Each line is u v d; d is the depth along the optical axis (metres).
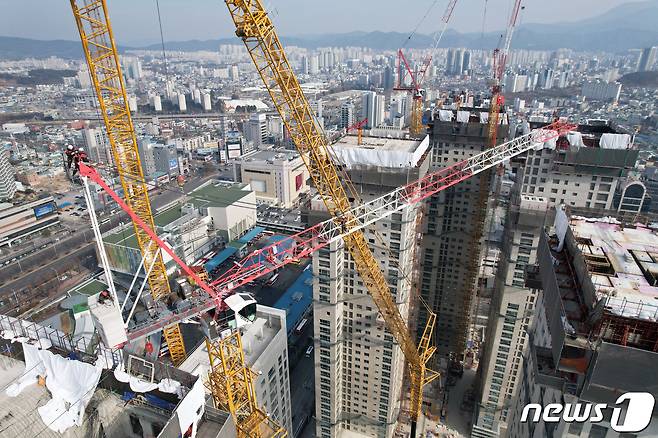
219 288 91.12
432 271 167.88
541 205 111.62
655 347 36.06
